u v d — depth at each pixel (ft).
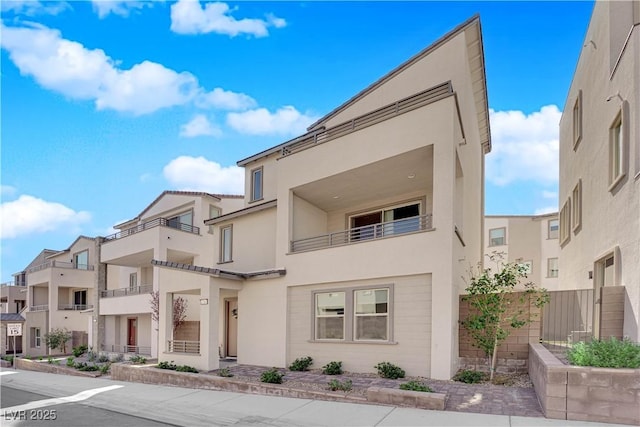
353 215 48.80
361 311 36.86
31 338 95.81
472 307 33.24
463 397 24.61
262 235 49.85
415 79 44.39
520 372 30.99
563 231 58.08
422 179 40.70
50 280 93.04
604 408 18.51
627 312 28.40
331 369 35.47
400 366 33.32
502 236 94.02
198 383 34.32
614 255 31.60
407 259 33.81
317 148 41.70
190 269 41.42
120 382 40.88
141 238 66.08
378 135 37.04
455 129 33.50
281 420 22.52
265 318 43.62
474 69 45.80
